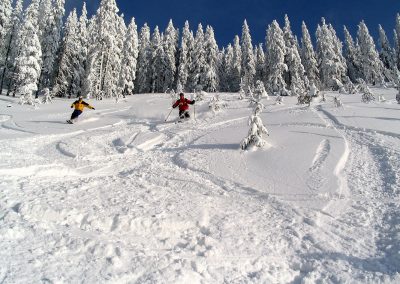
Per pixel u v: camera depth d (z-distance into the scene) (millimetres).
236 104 21078
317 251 4074
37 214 4152
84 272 3025
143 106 20156
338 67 46125
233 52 62375
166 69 53906
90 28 50938
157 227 4211
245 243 4156
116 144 10664
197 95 21812
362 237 4395
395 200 5363
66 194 5035
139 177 6820
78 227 3996
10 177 5676
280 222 4902
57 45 42906
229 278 3381
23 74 34250
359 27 54438
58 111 22094
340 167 7074
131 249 3582
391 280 3377
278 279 3504
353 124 10883
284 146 8445
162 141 11000
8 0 42031
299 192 5938
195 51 50344
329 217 5004
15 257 3105
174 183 6492
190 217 4645
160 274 3145
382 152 7746
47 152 9070
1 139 10570
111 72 38312
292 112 14961
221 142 9695
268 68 48969
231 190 6262
